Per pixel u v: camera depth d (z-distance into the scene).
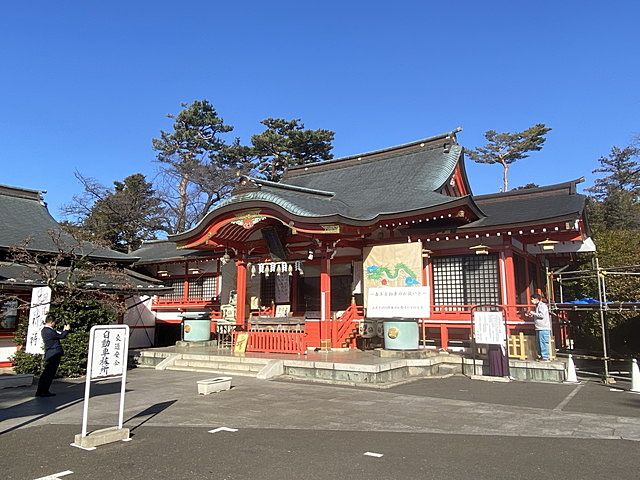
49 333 10.92
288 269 18.06
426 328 17.30
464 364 14.31
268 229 17.61
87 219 37.44
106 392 11.18
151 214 40.75
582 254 21.03
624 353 20.16
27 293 16.17
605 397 10.60
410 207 17.06
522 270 17.69
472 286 16.53
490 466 5.80
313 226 15.50
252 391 11.17
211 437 7.14
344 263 19.61
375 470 5.66
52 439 7.04
